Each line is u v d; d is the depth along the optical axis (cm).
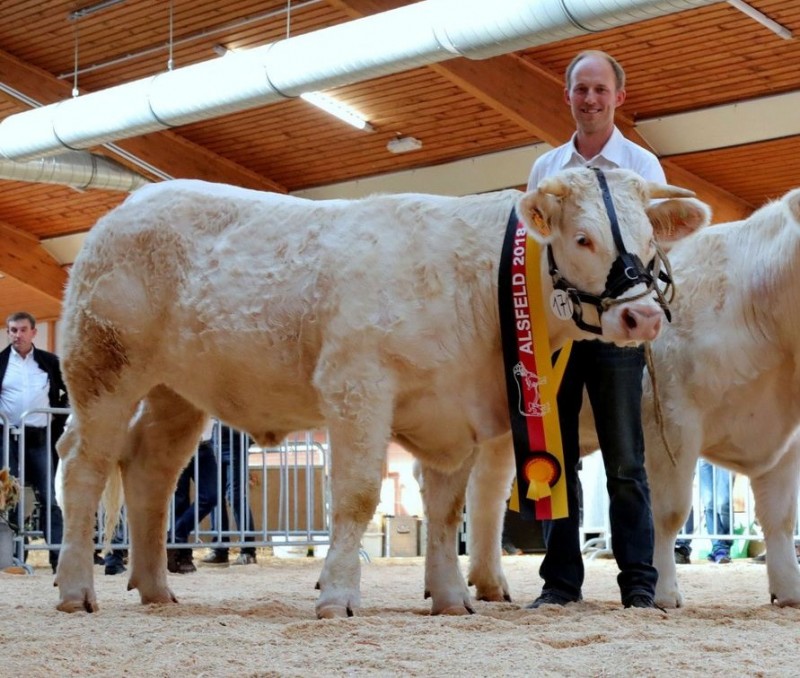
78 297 576
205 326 542
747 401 561
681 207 481
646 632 438
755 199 2006
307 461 1306
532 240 493
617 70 581
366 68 1285
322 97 1816
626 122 1803
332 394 499
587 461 1282
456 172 2052
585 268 461
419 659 379
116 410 570
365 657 381
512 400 498
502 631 455
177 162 2031
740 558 1252
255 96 1393
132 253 564
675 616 510
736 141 1777
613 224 459
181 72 1466
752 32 1503
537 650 396
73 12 1686
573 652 393
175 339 556
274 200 555
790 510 582
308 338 516
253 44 1706
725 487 1198
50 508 1142
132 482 600
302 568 1145
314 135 1997
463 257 503
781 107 1683
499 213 512
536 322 492
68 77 1875
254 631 446
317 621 466
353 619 470
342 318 500
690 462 561
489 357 505
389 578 926
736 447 573
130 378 569
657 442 564
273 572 1059
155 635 439
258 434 567
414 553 1532
